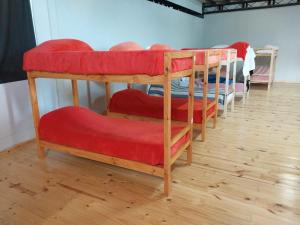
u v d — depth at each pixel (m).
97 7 3.37
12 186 1.76
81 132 1.91
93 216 1.43
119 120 2.23
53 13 2.74
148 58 1.44
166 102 1.47
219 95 3.31
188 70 1.74
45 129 2.08
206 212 1.45
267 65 5.80
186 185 1.74
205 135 2.66
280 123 3.09
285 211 1.44
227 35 7.05
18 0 2.32
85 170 1.99
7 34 2.27
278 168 1.96
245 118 3.33
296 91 5.24
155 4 4.73
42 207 1.52
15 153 2.32
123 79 1.58
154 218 1.41
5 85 2.34
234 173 1.89
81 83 3.30
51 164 2.10
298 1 6.02
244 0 6.59
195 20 6.70
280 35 6.41
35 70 1.99
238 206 1.50
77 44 2.19
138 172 1.95
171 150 1.63
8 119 2.41
